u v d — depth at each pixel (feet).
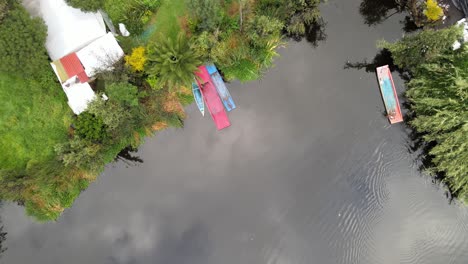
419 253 63.46
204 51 60.23
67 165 60.39
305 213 65.31
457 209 63.05
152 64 59.06
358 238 64.28
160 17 63.46
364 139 65.98
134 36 62.75
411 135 64.90
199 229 65.67
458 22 61.72
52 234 65.51
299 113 67.00
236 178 66.44
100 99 58.70
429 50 56.03
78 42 59.16
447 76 54.90
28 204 63.16
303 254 64.49
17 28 53.26
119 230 65.67
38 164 61.41
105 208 65.82
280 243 64.80
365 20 67.41
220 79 65.00
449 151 57.11
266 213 65.67
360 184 65.31
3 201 65.16
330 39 67.26
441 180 63.31
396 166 65.16
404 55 60.39
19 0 56.24
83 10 57.41
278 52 66.69
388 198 64.69
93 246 65.41
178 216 65.92
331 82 67.21
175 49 58.13
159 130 65.46
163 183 66.44
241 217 65.77
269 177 66.33
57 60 58.80
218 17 58.95
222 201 66.13
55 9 58.90
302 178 66.08
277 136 66.85
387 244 63.98
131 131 63.21
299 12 64.64
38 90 62.34
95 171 63.57
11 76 62.13
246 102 66.74
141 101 62.69
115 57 59.00
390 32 66.90
